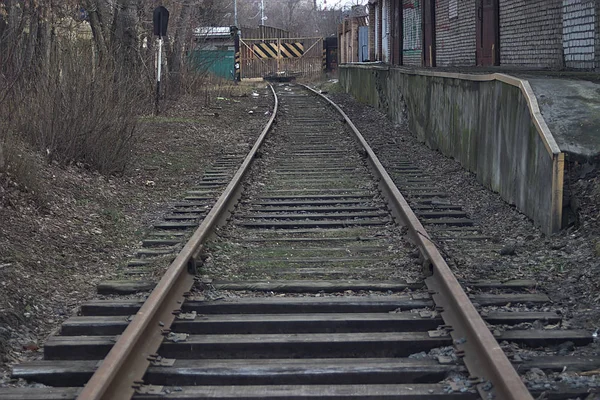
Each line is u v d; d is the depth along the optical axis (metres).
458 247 7.36
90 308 5.67
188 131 16.34
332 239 7.72
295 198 9.94
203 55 25.69
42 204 8.32
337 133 17.48
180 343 4.88
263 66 48.31
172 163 12.94
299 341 4.90
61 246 7.45
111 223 8.71
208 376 4.39
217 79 31.45
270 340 4.92
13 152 8.32
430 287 5.84
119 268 6.94
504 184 9.39
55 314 5.84
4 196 7.84
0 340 5.03
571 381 4.21
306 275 6.45
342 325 5.25
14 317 5.48
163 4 21.30
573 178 7.99
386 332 5.16
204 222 7.55
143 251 7.44
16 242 7.06
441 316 5.23
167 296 5.45
